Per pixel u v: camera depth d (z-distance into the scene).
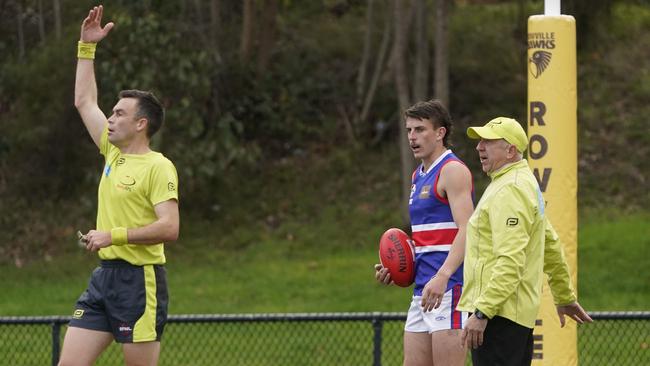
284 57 70.25
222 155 58.94
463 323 21.66
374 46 70.94
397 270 22.39
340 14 76.62
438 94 57.19
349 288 49.69
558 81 26.33
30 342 36.41
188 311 46.28
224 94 64.12
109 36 56.34
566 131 26.31
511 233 19.55
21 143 62.53
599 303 45.31
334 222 59.69
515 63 71.06
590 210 58.72
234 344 38.34
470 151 64.44
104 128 23.72
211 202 62.00
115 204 22.16
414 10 65.31
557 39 26.31
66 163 63.12
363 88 68.19
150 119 22.34
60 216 61.12
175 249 57.78
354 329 40.56
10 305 48.78
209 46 61.12
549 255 21.33
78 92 24.14
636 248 51.44
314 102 69.19
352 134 66.81
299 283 51.06
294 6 75.56
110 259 22.06
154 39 55.75
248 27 65.31
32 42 62.81
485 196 20.25
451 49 71.75
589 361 34.03
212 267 55.25
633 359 33.91
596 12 62.97
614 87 69.94
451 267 21.20
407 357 22.58
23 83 61.16
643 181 61.00
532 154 26.50
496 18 75.62
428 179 22.11
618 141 64.81
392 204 60.84
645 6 78.38
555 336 26.08
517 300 19.84
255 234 59.22
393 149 65.75
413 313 22.48
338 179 63.75
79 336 21.97
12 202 62.19
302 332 40.34
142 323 21.92
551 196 26.31
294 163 65.31
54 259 57.31
